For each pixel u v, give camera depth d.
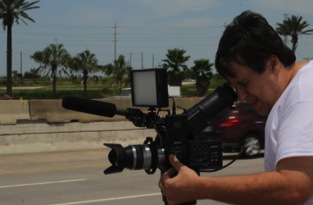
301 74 1.89
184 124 2.04
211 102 2.14
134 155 2.04
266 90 1.94
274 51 1.89
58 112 16.23
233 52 1.90
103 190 9.44
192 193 1.85
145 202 8.32
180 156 2.02
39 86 116.69
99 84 115.00
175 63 61.41
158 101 2.07
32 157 14.77
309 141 1.73
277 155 1.80
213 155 2.05
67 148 16.25
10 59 55.31
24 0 54.81
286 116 1.84
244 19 1.92
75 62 78.25
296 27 54.09
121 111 2.21
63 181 10.56
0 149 15.21
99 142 16.83
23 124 15.64
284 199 1.73
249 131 14.21
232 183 1.78
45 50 76.75
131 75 2.21
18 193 9.20
